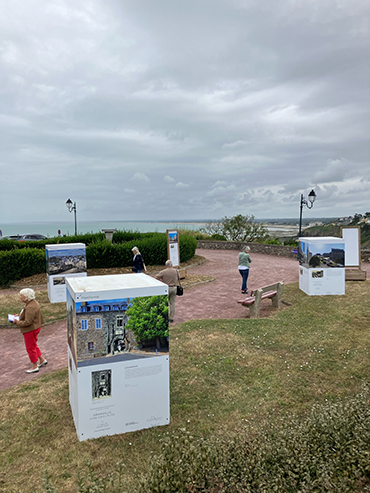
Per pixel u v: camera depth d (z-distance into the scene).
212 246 28.42
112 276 5.54
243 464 3.27
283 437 3.67
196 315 10.21
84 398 4.34
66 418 4.97
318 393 5.54
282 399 5.40
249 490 3.08
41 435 4.59
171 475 3.14
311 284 11.39
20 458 4.15
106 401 4.44
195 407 5.21
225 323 8.98
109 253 17.30
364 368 6.25
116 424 4.52
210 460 3.30
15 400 5.50
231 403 5.32
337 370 6.26
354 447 3.34
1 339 8.78
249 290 13.12
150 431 4.60
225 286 13.94
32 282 14.77
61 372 6.56
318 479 3.09
